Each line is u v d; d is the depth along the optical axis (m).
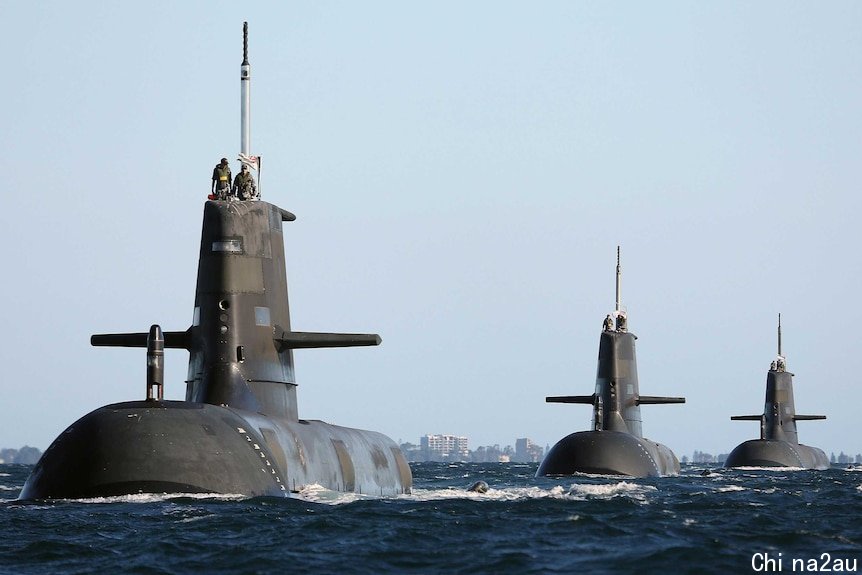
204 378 145.25
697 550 99.19
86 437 124.00
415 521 114.56
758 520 123.19
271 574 88.50
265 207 151.25
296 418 156.88
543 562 93.88
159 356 130.75
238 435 130.50
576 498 146.50
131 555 94.62
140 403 128.62
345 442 163.88
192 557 94.31
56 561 92.94
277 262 153.25
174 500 119.81
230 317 146.00
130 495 120.94
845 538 109.12
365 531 107.12
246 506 118.31
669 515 126.25
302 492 139.25
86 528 105.69
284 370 152.50
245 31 155.38
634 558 96.00
